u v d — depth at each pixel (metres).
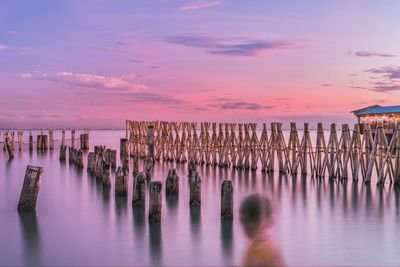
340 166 36.44
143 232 21.00
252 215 24.53
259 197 30.08
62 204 27.19
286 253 18.20
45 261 17.33
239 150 44.53
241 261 17.30
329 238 20.30
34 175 25.16
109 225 22.22
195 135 49.50
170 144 53.38
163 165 49.41
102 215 24.23
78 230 21.41
